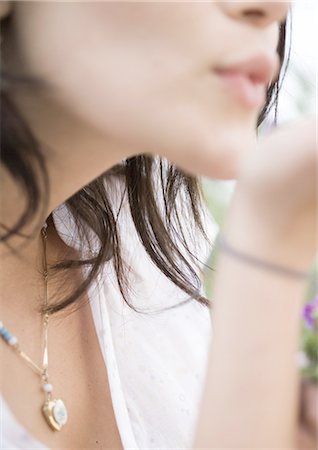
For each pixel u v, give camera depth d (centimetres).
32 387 61
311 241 44
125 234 73
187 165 49
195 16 47
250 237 44
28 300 64
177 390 70
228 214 46
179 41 47
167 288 74
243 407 44
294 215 43
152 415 68
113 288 71
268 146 44
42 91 51
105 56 48
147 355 70
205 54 48
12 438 55
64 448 61
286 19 62
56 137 54
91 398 64
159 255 71
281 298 44
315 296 73
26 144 53
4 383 59
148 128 49
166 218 72
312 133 43
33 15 50
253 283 44
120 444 64
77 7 48
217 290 45
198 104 48
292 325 44
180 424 69
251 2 47
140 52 48
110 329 68
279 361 44
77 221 68
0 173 56
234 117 48
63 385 63
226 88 48
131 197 70
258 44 48
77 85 49
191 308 75
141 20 47
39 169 55
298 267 44
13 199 57
